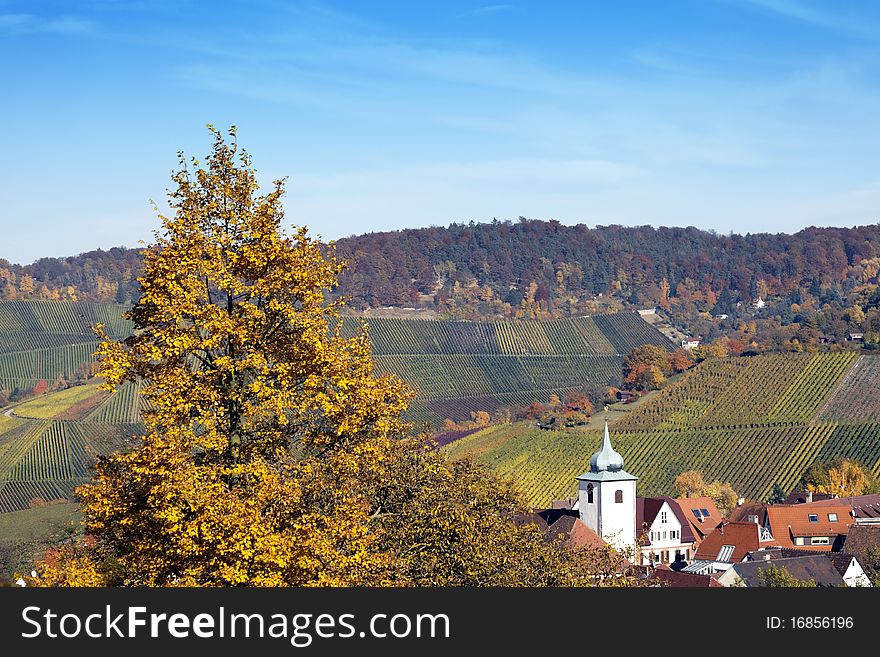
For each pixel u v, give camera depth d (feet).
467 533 125.70
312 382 97.86
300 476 101.30
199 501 88.89
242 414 100.32
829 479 526.98
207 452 99.96
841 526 431.84
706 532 463.42
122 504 95.25
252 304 100.12
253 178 101.40
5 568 234.38
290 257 98.99
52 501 516.73
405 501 131.54
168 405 95.76
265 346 99.96
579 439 629.51
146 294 98.07
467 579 123.75
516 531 139.64
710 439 613.93
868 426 589.32
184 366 99.50
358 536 101.45
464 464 152.25
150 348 98.78
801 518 434.71
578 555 144.87
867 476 524.11
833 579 327.67
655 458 609.01
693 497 500.33
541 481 589.32
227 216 100.32
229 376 99.91
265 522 92.38
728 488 529.45
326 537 98.32
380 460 106.22
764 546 419.54
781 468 573.33
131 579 96.37
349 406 101.86
